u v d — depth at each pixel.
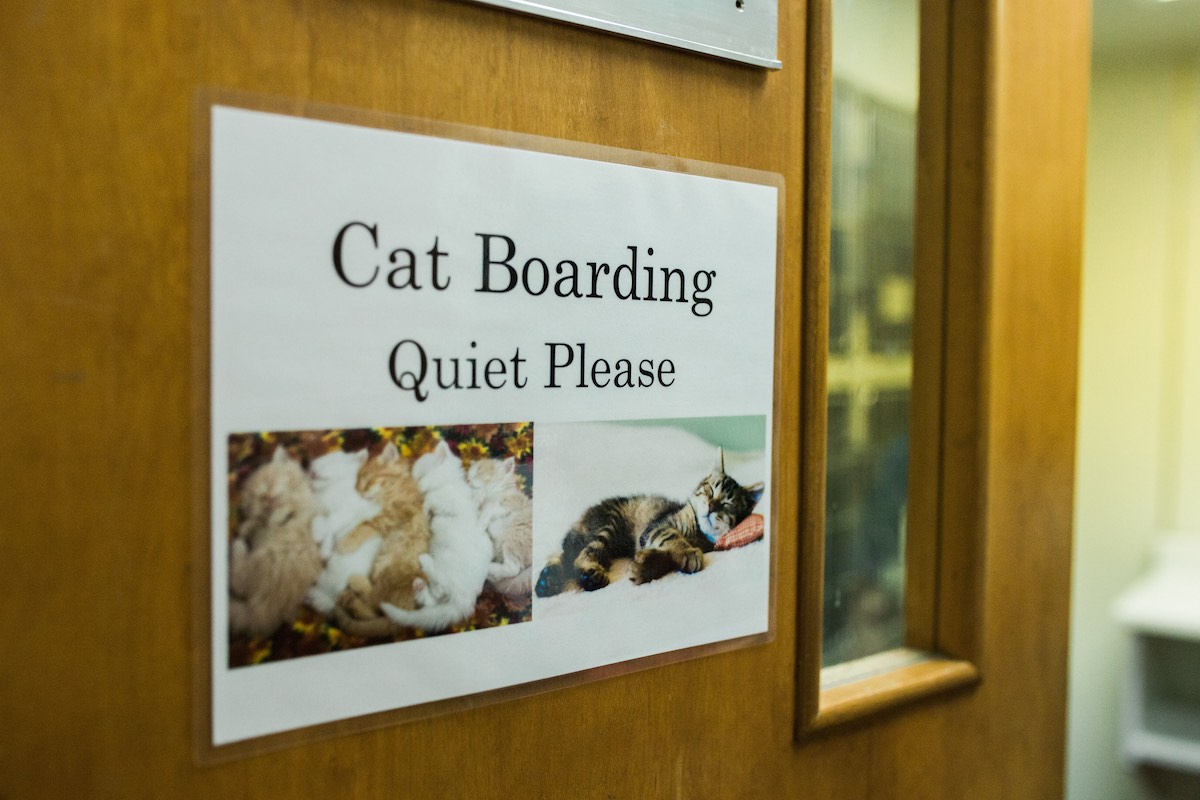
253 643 0.38
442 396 0.42
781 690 0.57
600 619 0.48
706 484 0.52
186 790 0.37
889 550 0.69
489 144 0.43
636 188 0.49
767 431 0.55
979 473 0.67
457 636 0.43
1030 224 0.69
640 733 0.51
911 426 0.70
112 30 0.35
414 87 0.41
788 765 0.58
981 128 0.66
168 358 0.36
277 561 0.39
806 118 0.56
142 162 0.35
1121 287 1.93
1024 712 0.73
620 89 0.48
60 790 0.35
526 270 0.45
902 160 0.68
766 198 0.55
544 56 0.45
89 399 0.35
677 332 0.51
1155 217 1.89
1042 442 0.72
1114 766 1.97
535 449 0.45
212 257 0.37
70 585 0.35
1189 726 1.87
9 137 0.33
